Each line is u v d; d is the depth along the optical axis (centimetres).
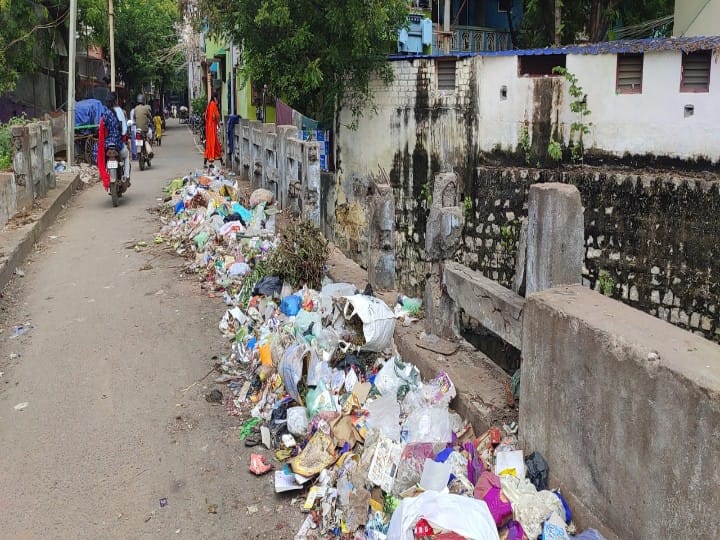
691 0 1407
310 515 353
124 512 362
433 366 426
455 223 448
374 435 364
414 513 276
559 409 297
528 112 1252
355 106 1455
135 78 3597
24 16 1830
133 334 593
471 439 365
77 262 816
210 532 347
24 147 995
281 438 420
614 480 264
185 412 463
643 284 1098
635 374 249
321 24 1323
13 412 465
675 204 1053
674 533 234
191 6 1595
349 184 1507
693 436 223
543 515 284
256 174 1130
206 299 678
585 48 1173
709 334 1031
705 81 1078
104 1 2178
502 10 2112
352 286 549
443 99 1345
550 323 301
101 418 455
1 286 700
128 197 1236
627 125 1149
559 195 325
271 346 480
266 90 1547
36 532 347
